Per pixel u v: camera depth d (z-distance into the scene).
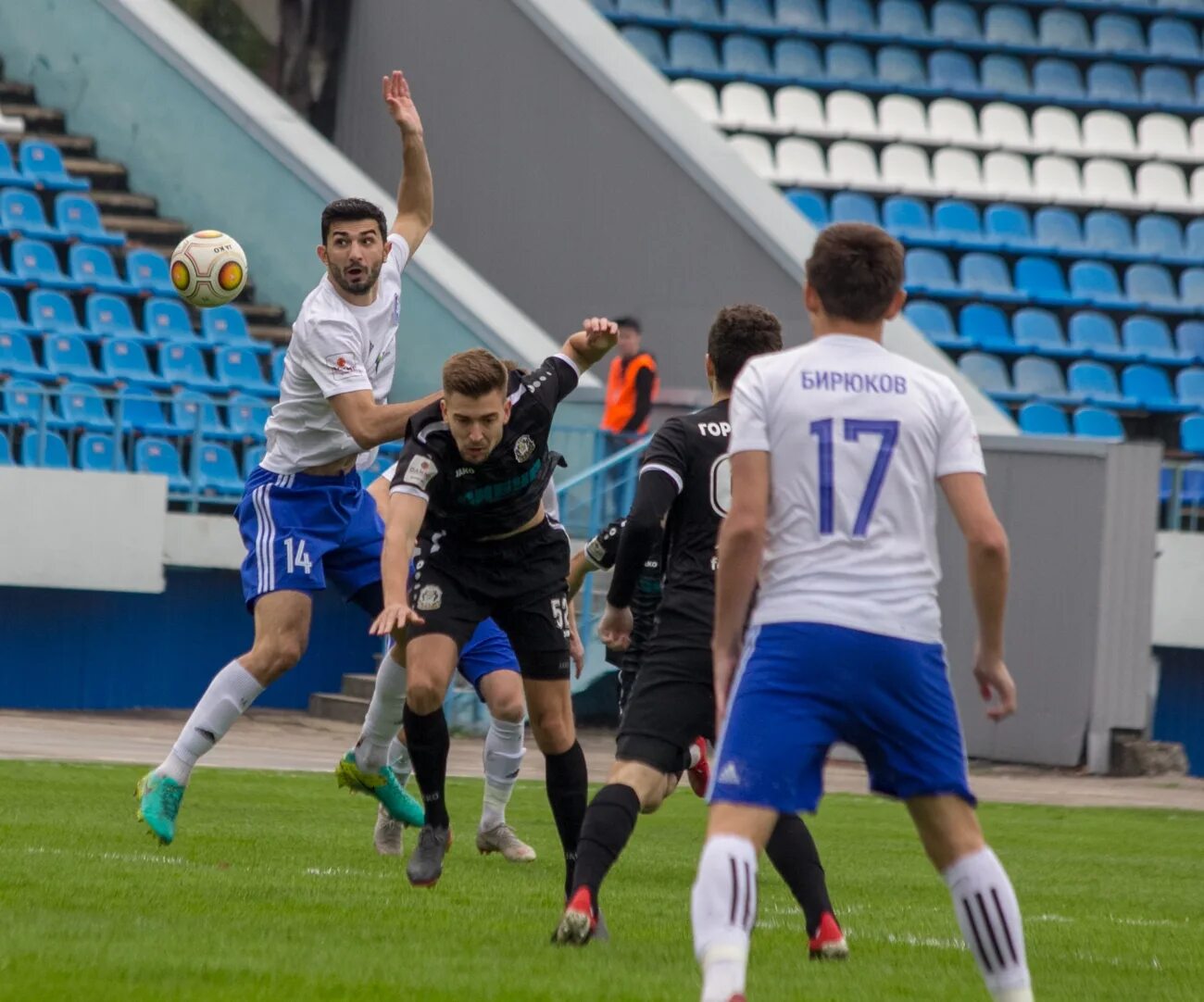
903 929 21.89
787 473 13.80
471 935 18.69
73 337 62.16
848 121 87.06
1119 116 90.44
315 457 25.05
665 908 22.58
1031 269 82.00
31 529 52.06
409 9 70.25
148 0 72.31
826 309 14.27
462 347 59.50
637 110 62.78
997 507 54.03
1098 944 21.36
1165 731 61.16
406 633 24.09
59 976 14.86
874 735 13.62
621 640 20.66
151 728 49.94
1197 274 84.19
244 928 18.31
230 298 28.44
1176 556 58.03
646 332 62.09
